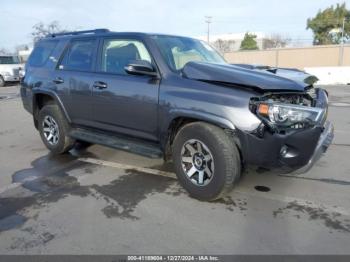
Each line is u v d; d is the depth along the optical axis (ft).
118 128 14.17
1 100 45.50
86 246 9.39
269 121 10.12
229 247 9.25
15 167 16.06
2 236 9.93
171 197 12.35
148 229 10.20
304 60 115.44
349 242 9.37
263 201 11.89
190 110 11.26
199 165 11.78
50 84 16.81
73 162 16.57
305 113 10.43
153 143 13.24
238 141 10.81
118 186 13.47
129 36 13.67
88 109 15.06
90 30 16.55
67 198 12.43
